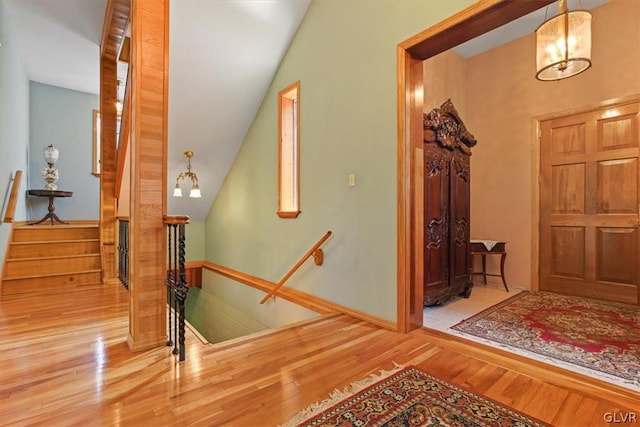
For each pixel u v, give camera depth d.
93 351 2.14
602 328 2.74
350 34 3.01
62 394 1.64
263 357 2.08
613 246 3.58
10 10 3.81
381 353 2.15
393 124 2.61
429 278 3.27
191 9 3.20
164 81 2.28
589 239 3.75
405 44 2.51
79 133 6.09
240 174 4.93
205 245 6.06
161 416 1.47
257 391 1.68
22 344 2.24
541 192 4.13
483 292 4.06
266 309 4.14
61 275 3.85
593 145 3.73
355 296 2.95
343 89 3.09
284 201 4.07
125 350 2.15
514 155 4.36
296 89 3.77
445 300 3.46
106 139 4.29
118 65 4.71
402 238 2.53
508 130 4.42
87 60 4.95
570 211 3.90
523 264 4.26
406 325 2.51
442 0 2.26
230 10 3.31
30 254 3.94
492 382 1.79
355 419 1.46
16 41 4.27
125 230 3.88
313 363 2.00
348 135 3.03
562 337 2.54
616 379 1.89
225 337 5.11
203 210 5.80
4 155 3.67
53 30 4.20
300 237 3.70
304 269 3.62
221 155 4.88
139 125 2.17
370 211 2.81
